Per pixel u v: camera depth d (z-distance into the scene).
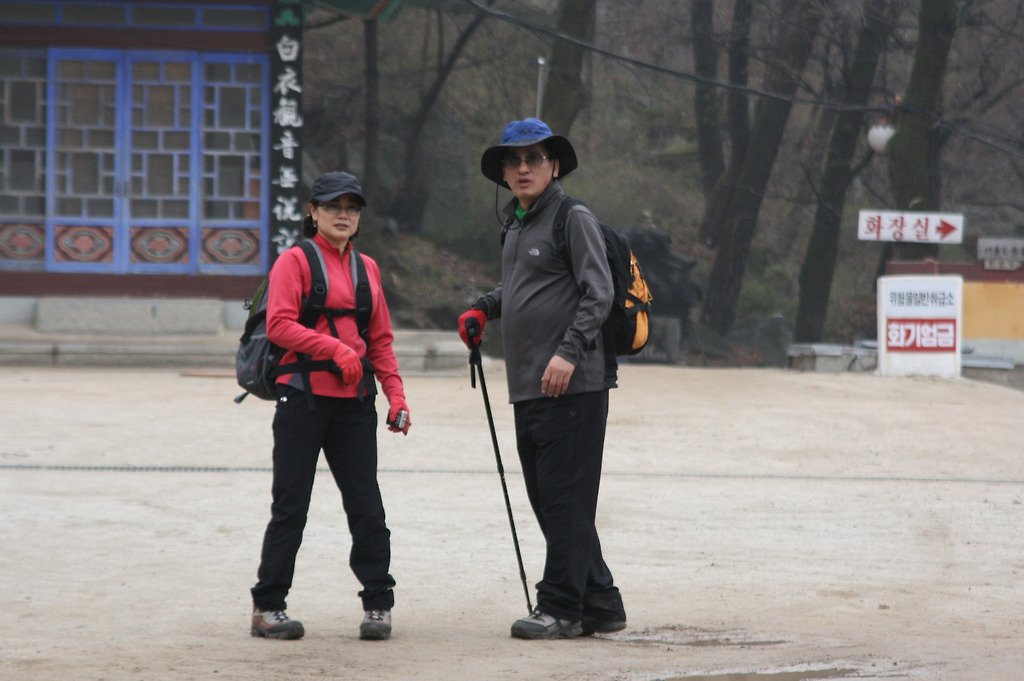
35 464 23.72
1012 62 88.50
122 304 46.75
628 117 106.94
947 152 93.12
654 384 42.72
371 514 12.51
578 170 100.75
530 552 17.39
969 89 91.25
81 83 48.22
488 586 15.23
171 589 14.48
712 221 93.00
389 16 55.81
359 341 12.75
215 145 48.72
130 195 48.50
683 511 21.19
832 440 30.88
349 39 90.31
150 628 12.48
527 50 90.44
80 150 48.28
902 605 14.43
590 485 12.59
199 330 47.00
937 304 47.75
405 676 10.26
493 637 12.43
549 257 12.55
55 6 47.97
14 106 48.00
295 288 12.33
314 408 12.17
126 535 17.72
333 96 87.69
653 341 72.19
